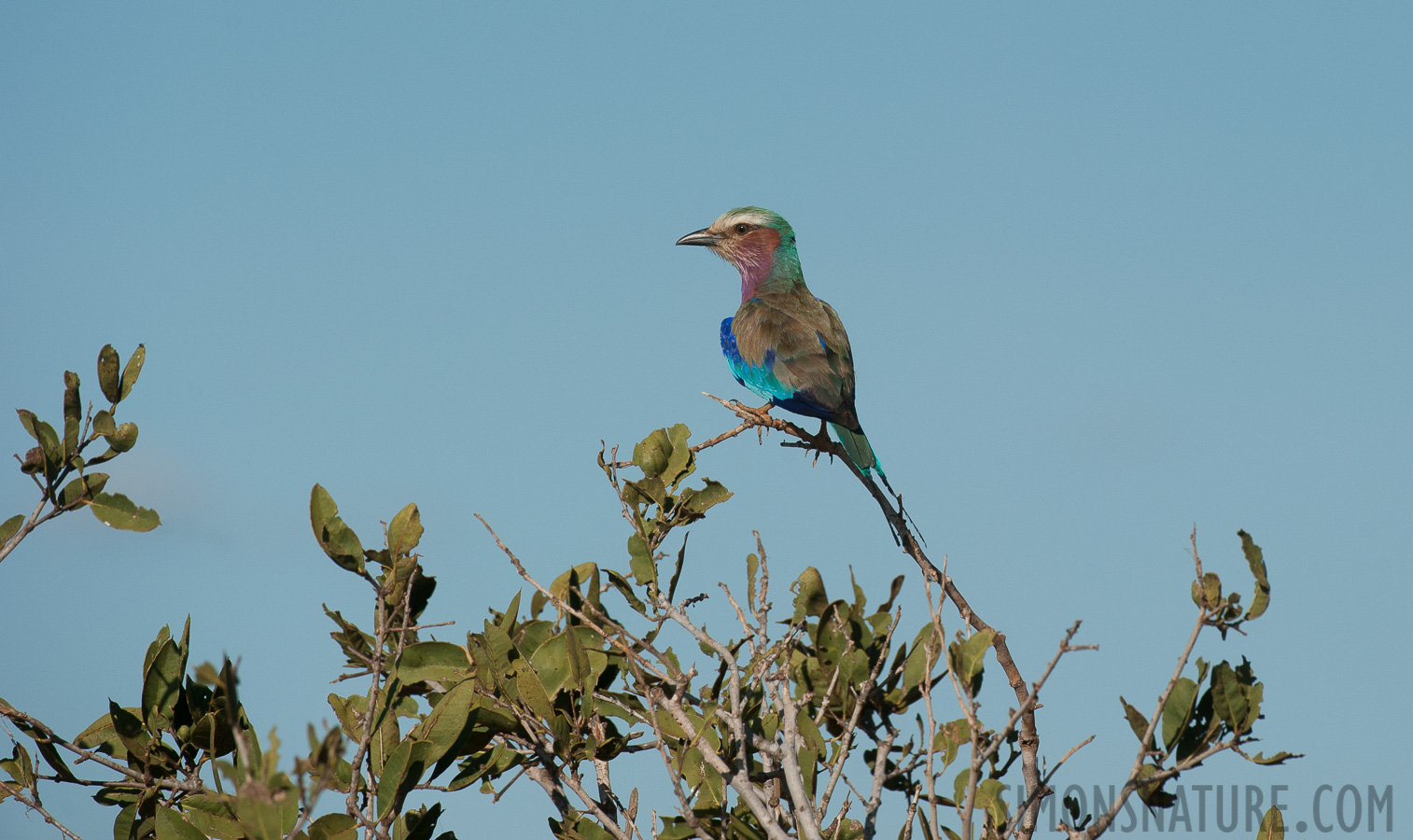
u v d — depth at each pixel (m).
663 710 13.33
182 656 13.76
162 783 13.30
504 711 13.32
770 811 11.44
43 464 12.93
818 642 12.88
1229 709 11.39
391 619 12.52
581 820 13.23
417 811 12.91
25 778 13.20
